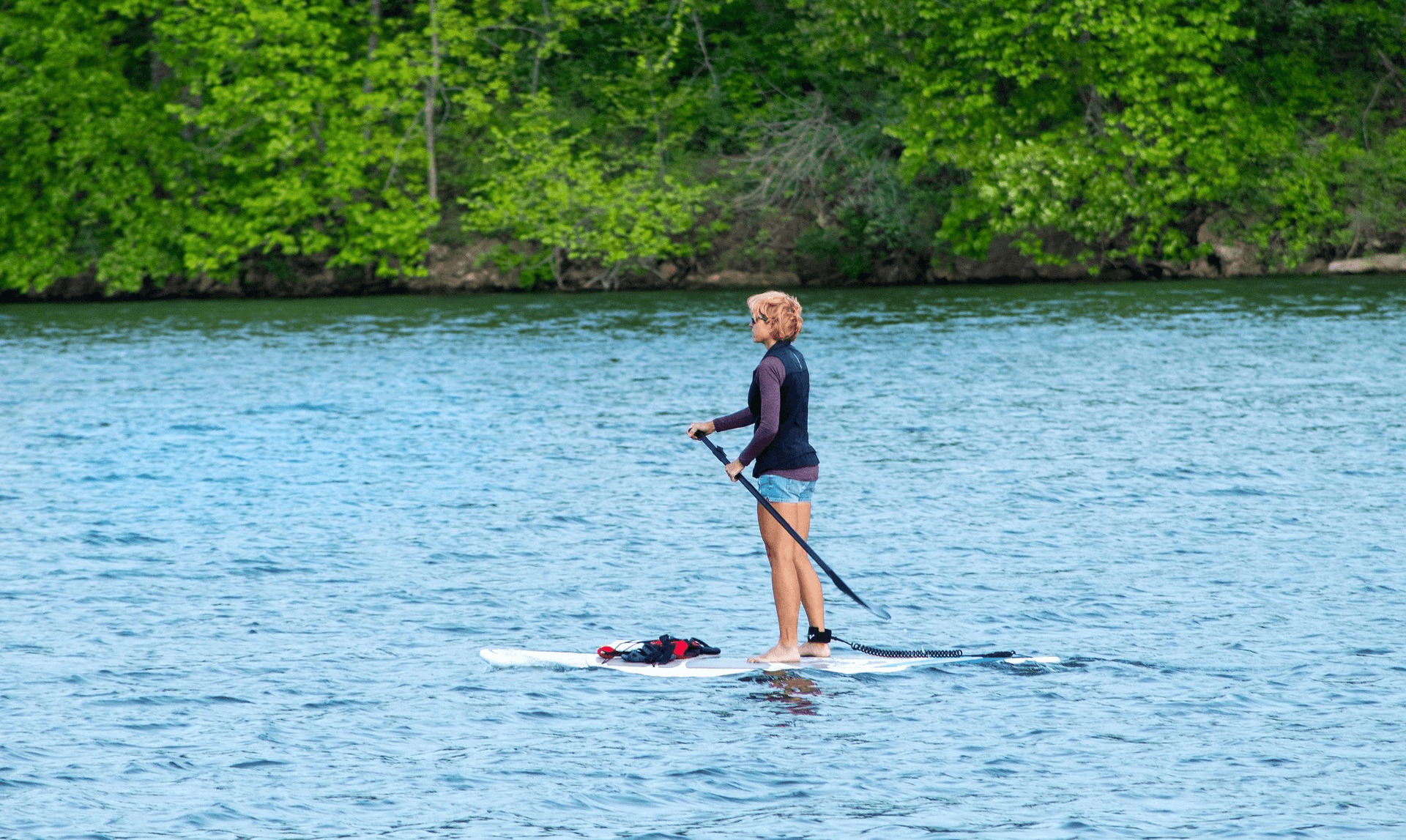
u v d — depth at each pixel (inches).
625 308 4997.5
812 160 5905.5
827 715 1018.1
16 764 922.7
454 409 2691.9
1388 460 2006.6
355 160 5772.6
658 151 5984.3
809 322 4338.1
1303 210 5738.2
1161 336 3725.4
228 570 1470.2
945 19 5821.9
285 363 3499.0
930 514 1710.1
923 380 2984.7
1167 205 5772.6
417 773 909.2
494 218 5703.7
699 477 1978.3
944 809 850.8
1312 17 5807.1
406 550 1555.1
